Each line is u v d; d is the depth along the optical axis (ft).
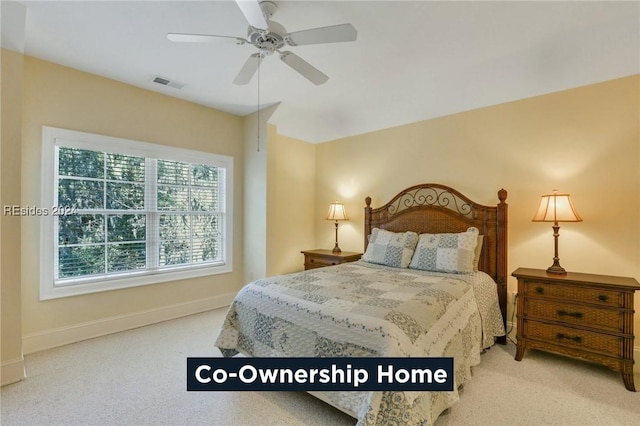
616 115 8.42
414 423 4.84
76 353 8.71
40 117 8.98
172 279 11.87
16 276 7.30
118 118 10.55
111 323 10.29
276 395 6.82
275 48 6.65
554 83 9.22
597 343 7.50
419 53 8.81
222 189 13.75
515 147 10.11
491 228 10.30
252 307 7.40
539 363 8.34
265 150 13.37
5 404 6.35
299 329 6.27
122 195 10.74
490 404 6.44
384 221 12.93
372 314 5.73
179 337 9.93
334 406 5.75
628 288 7.11
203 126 12.94
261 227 13.48
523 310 8.51
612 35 7.70
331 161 15.48
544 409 6.28
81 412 6.14
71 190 9.62
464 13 7.04
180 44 8.38
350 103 12.74
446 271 9.53
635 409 6.31
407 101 11.85
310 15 7.06
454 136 11.44
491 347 9.42
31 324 8.82
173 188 12.14
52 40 8.15
